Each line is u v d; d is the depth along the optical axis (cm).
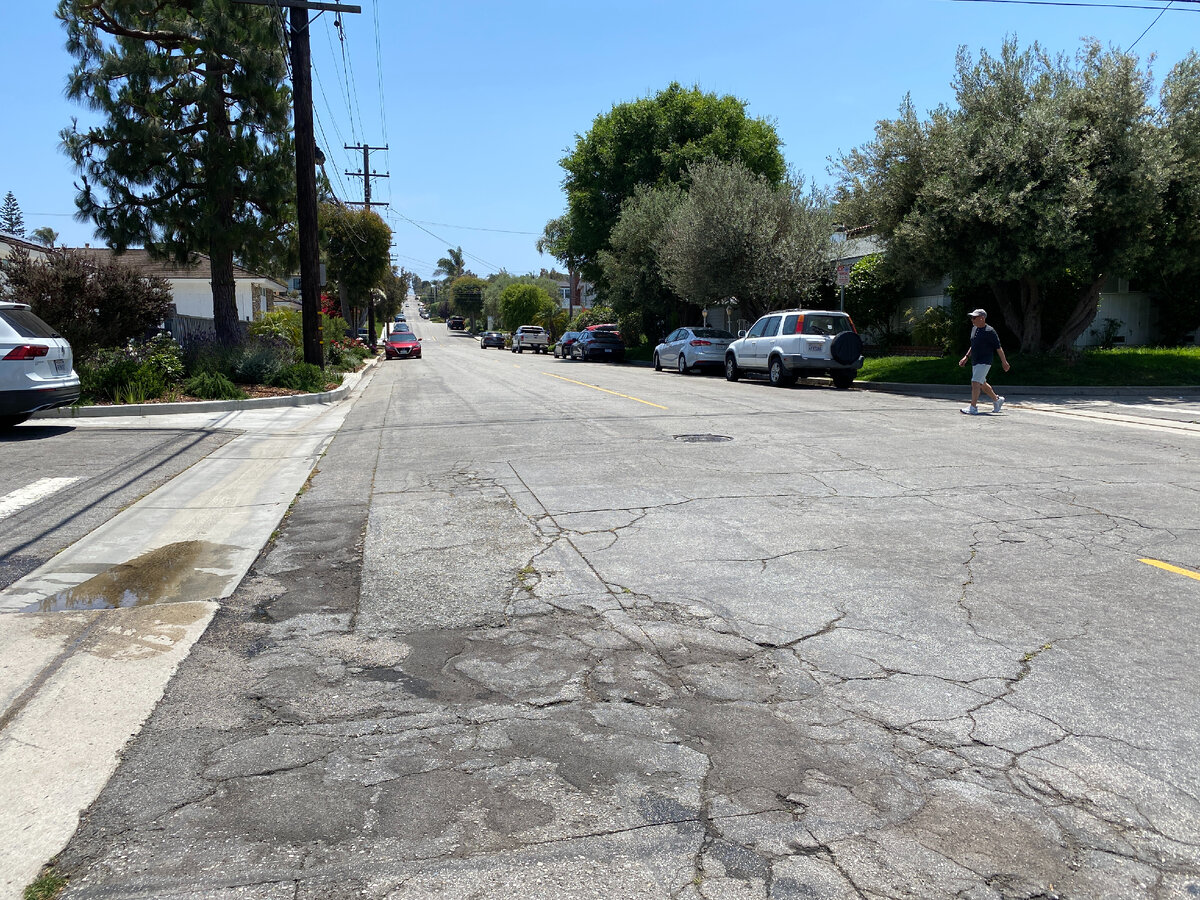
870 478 884
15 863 284
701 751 350
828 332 2052
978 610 503
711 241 2714
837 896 264
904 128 2023
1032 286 2102
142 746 359
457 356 5112
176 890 270
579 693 404
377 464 1013
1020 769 334
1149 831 296
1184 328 2472
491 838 294
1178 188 1859
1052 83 1964
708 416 1418
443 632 481
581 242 4303
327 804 315
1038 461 973
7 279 1650
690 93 4003
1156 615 493
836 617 495
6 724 378
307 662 443
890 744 354
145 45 1941
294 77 1959
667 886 270
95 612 518
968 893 266
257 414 1534
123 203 1911
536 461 1005
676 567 591
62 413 1446
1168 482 853
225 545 669
